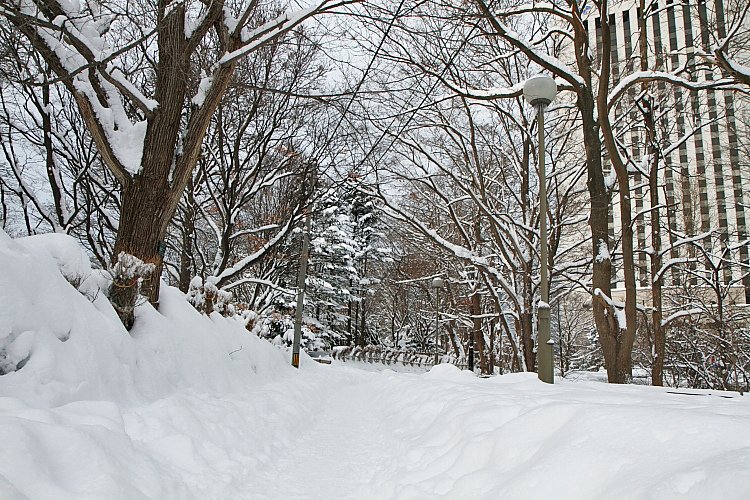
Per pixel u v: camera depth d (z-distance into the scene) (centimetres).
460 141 2528
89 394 466
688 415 274
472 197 2153
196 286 1056
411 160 2294
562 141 2467
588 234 2714
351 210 4522
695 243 2014
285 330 3175
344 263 4197
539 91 1020
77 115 1806
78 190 2045
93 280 628
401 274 3769
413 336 5278
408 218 2180
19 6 694
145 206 777
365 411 962
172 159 805
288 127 2108
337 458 540
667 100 2136
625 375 1451
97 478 276
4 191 1848
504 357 4241
